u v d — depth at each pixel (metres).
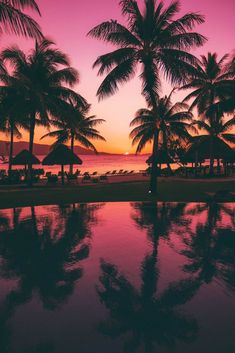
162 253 6.89
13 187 23.80
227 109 22.97
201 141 34.62
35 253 6.87
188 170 41.06
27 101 23.05
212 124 33.25
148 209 13.09
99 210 12.77
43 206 13.88
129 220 10.66
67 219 10.83
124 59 18.88
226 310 4.17
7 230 9.16
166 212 12.30
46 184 27.80
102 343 3.39
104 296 4.60
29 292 4.76
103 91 18.86
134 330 3.66
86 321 3.87
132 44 18.91
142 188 22.50
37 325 3.77
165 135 33.47
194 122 34.06
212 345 3.36
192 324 3.78
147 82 18.62
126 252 6.96
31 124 23.83
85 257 6.59
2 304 4.35
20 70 23.39
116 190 21.12
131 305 4.31
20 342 3.42
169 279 5.32
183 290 4.83
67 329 3.68
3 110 22.98
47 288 4.91
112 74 18.66
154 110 19.98
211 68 32.31
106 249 7.20
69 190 21.17
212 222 10.34
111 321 3.86
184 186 23.83
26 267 5.94
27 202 15.07
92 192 19.75
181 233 8.81
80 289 4.89
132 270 5.77
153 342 3.41
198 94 33.09
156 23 18.44
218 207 13.62
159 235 8.59
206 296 4.61
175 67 18.42
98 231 9.02
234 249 7.21
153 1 18.09
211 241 7.93
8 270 5.77
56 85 24.27
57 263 6.18
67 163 28.66
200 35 17.75
